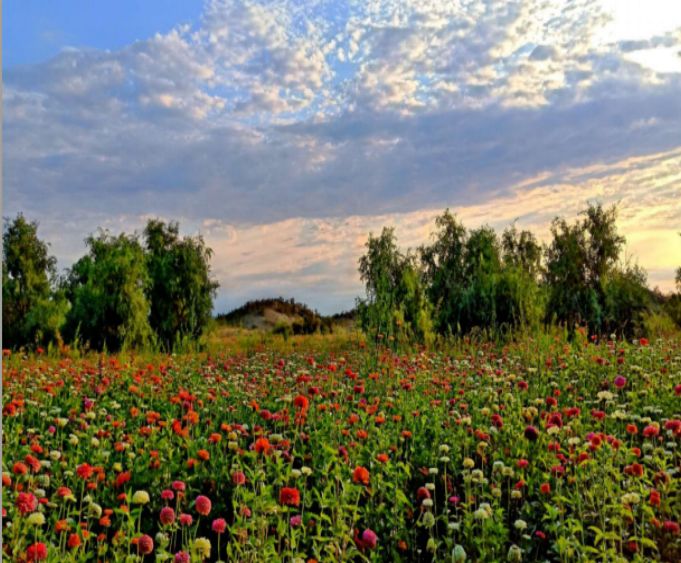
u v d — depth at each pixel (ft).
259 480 13.92
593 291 52.85
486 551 12.11
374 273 58.18
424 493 14.05
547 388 26.68
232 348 56.85
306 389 26.45
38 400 25.00
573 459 15.65
